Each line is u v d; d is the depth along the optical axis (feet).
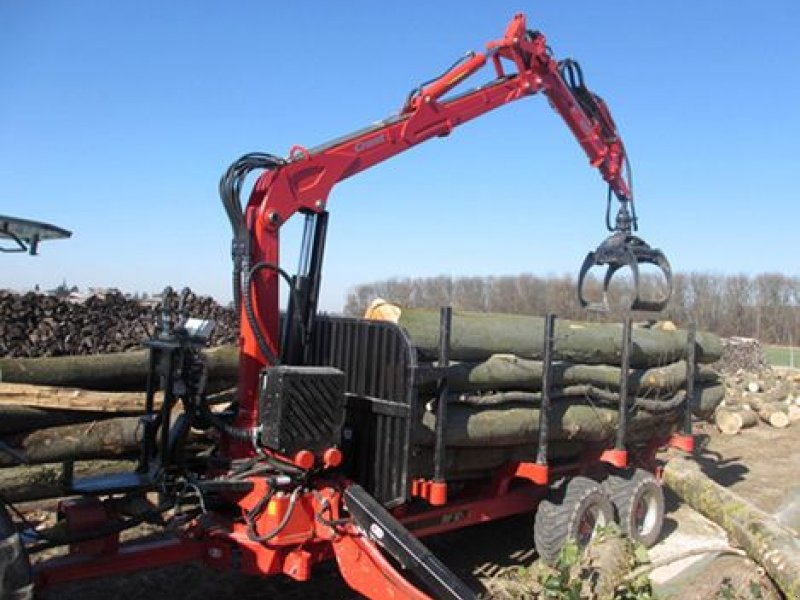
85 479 16.01
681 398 26.71
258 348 17.44
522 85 24.43
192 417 16.34
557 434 21.35
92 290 34.58
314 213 18.98
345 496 16.02
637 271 25.81
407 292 164.04
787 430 55.06
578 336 22.45
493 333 20.07
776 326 177.78
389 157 20.77
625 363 22.99
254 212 17.95
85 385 23.62
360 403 18.12
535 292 158.92
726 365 79.66
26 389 21.84
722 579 20.67
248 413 17.29
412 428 16.96
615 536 21.02
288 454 15.29
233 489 15.66
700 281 182.50
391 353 17.63
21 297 30.45
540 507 21.59
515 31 24.17
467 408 19.30
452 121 22.35
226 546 15.55
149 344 16.39
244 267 17.43
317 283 18.84
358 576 15.64
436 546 23.49
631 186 28.37
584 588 18.80
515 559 22.48
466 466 19.65
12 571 11.94
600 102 27.86
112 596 18.48
